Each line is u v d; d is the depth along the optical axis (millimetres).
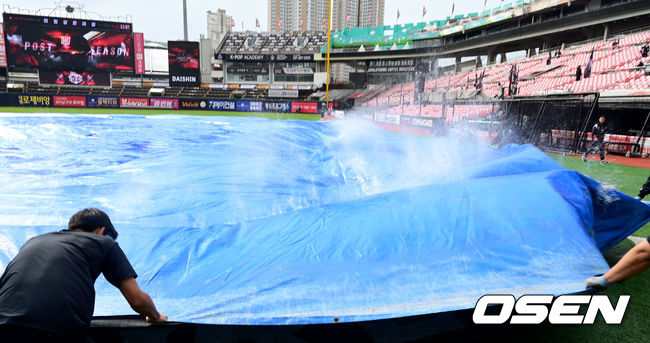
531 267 2023
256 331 1966
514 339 2025
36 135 6242
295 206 3367
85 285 1362
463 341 1982
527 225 2328
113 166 4434
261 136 6480
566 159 9484
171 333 1904
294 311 1706
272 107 33156
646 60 15477
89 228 1539
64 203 3244
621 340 2045
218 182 3877
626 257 1404
